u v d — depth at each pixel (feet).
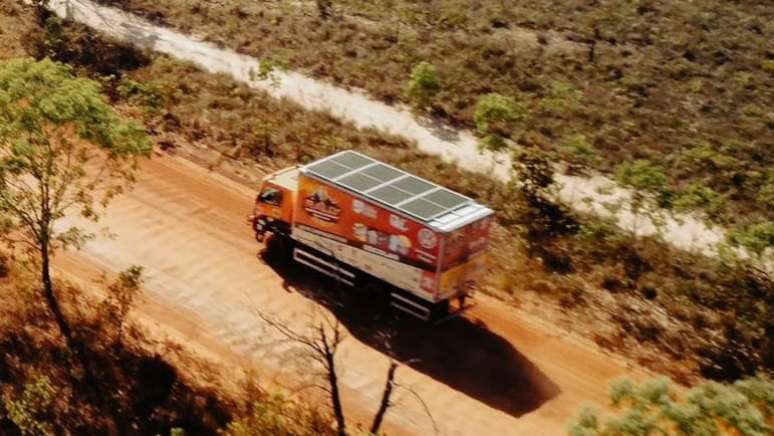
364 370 94.32
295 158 131.13
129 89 141.28
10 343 91.40
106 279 102.68
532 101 156.66
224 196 121.39
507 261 113.39
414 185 101.76
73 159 114.83
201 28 173.47
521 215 120.88
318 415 86.94
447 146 141.69
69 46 155.84
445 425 88.43
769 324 104.83
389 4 194.08
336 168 103.76
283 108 143.95
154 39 167.02
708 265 115.65
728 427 66.23
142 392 88.07
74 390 87.25
